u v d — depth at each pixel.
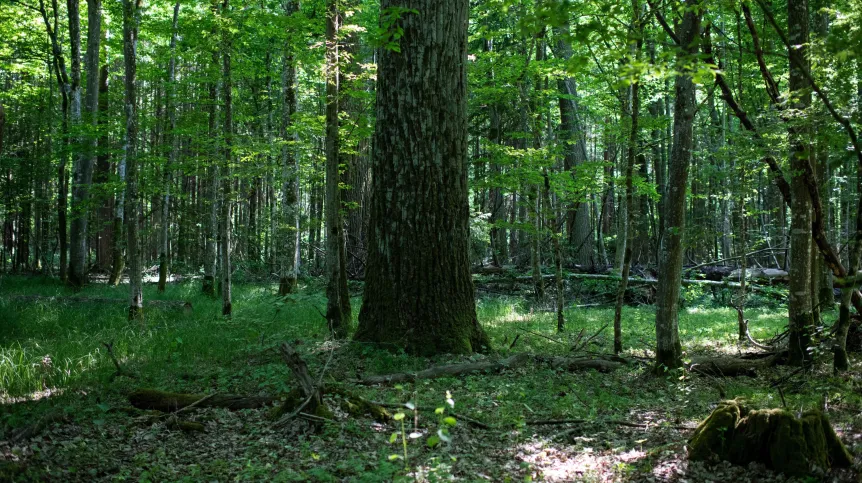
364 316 9.37
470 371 7.88
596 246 27.95
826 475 4.04
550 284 18.06
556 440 5.40
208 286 17.25
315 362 8.16
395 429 5.60
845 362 7.22
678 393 7.10
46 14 20.20
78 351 8.47
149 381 7.18
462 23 9.27
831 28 5.43
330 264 10.79
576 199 12.69
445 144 9.13
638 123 9.74
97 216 21.88
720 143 12.90
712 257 27.81
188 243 27.19
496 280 18.38
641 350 9.95
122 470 4.62
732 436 4.47
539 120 13.08
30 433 5.16
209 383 7.21
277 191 23.94
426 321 8.99
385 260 9.20
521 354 8.50
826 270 12.26
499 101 14.49
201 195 25.80
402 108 9.07
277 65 21.41
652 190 12.91
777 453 4.18
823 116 5.74
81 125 14.25
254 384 7.04
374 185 9.38
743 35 10.95
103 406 5.73
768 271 17.64
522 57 11.86
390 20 7.17
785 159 7.68
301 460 4.79
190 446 5.26
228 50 12.72
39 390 6.75
